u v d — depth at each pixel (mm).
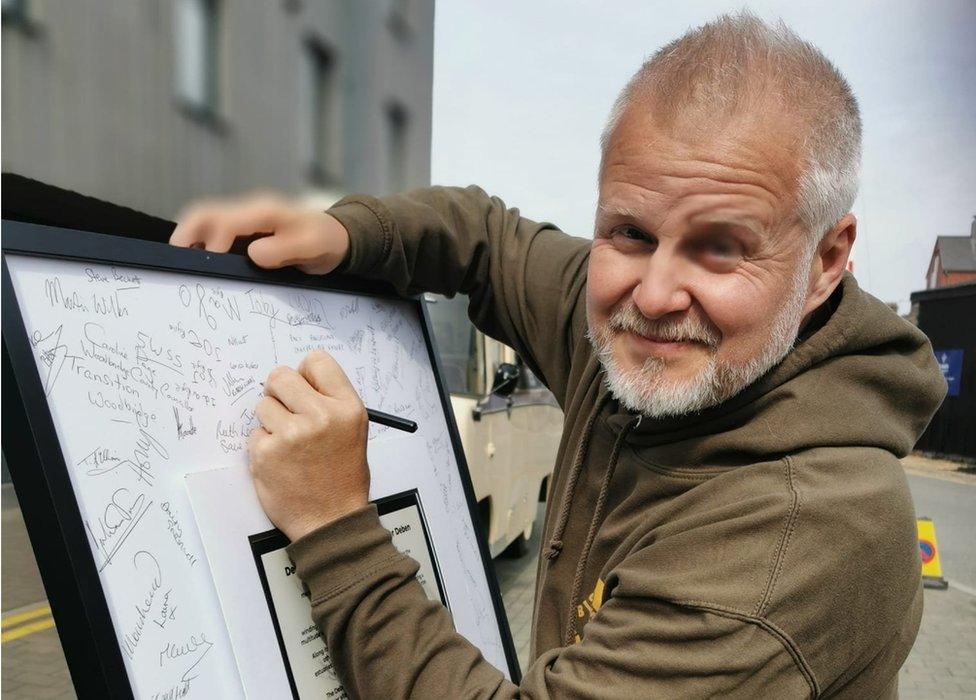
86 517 675
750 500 823
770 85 831
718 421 943
